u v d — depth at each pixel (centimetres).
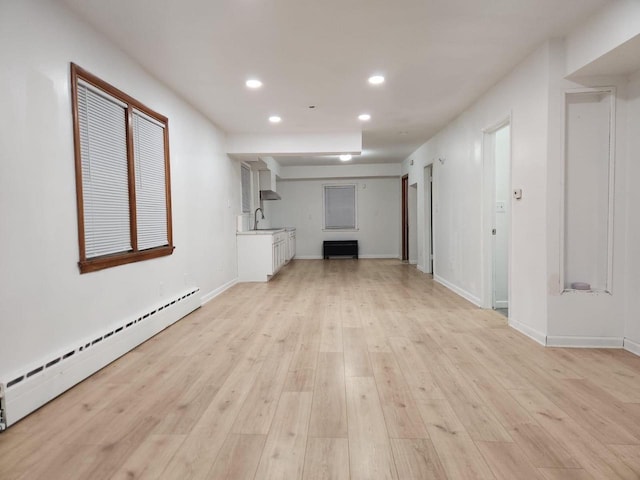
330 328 367
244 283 639
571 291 307
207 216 503
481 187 437
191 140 453
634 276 294
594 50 264
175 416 203
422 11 257
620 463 161
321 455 168
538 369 263
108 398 224
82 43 257
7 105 197
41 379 213
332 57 326
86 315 259
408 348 309
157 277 363
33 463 164
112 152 296
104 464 163
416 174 790
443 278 608
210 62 333
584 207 310
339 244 1015
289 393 229
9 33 199
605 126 302
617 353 293
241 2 242
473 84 396
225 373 260
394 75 370
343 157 862
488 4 249
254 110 478
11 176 199
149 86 354
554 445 174
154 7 246
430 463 162
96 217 275
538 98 315
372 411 207
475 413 204
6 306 196
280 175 979
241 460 165
